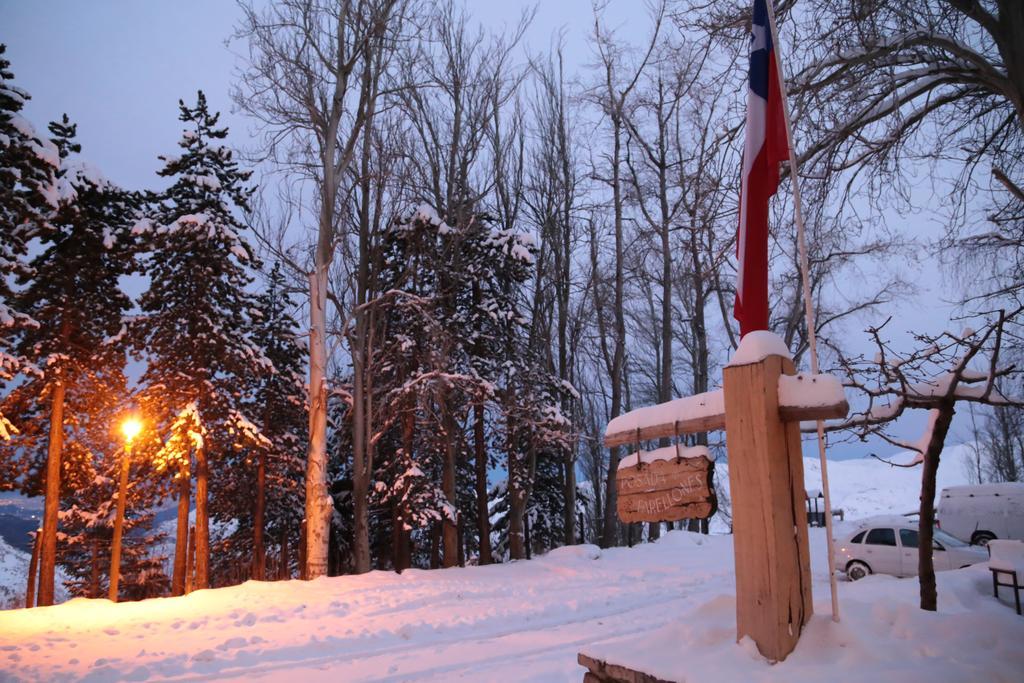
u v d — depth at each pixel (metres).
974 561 15.72
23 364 20.00
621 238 31.31
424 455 25.98
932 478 6.33
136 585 32.00
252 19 22.92
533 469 25.84
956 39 8.50
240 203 23.53
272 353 28.22
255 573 27.44
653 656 4.27
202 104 24.22
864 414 6.50
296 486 28.58
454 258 24.95
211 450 24.39
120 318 23.05
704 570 19.12
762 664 3.79
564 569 20.03
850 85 8.88
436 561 27.23
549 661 8.71
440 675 8.38
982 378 6.20
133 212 23.44
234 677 8.86
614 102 28.11
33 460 24.42
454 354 24.80
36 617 13.53
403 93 26.62
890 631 4.08
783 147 4.74
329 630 11.59
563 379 29.44
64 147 22.78
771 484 3.98
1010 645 3.77
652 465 4.92
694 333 39.22
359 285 23.98
